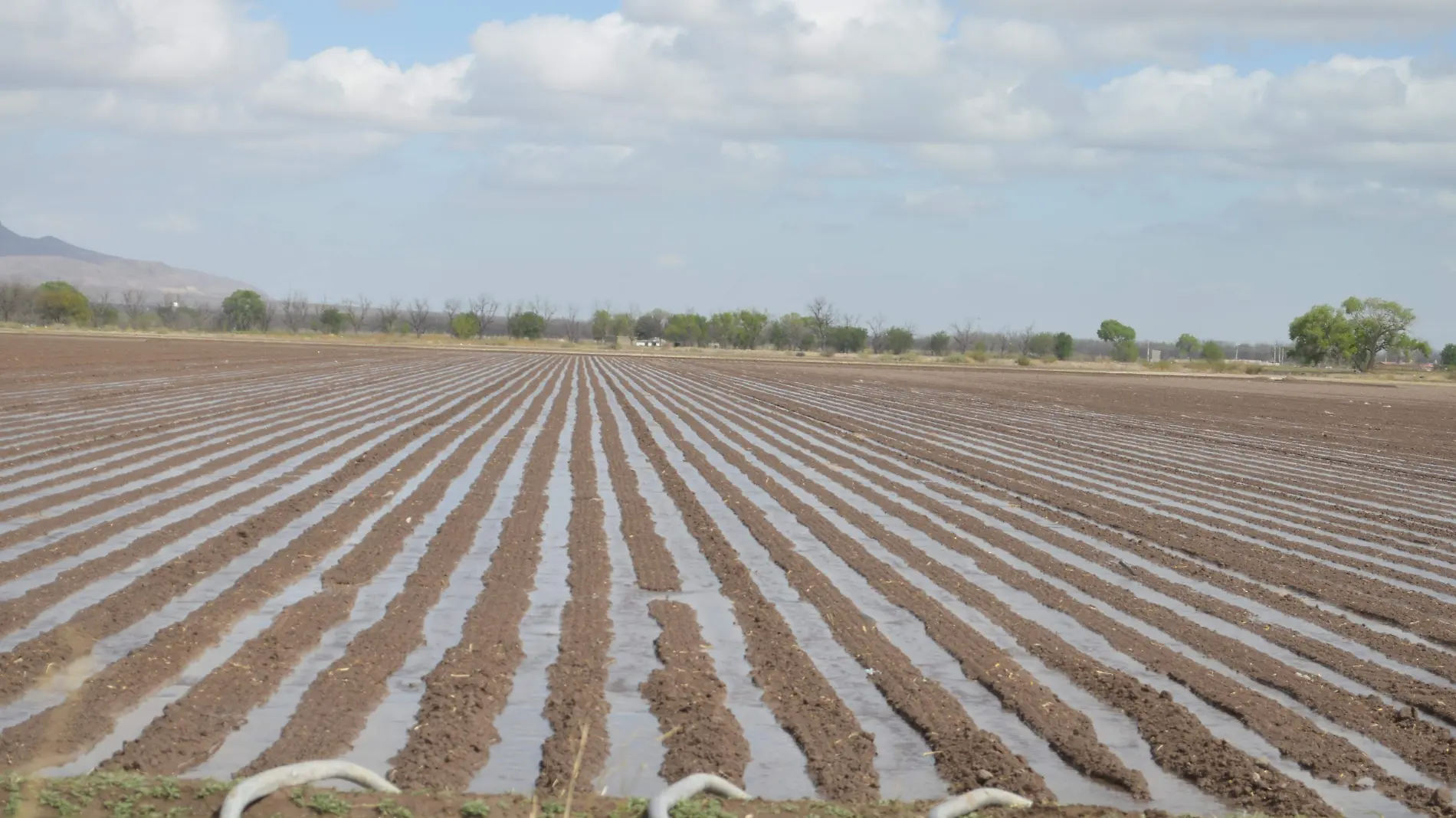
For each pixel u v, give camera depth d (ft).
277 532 48.29
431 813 19.70
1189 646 36.29
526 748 25.57
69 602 36.40
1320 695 31.40
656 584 41.19
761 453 83.41
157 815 18.85
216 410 101.09
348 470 65.87
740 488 65.87
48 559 42.14
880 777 24.84
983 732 27.27
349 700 27.89
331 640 33.12
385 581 40.34
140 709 27.17
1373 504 71.10
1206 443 106.63
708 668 31.58
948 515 58.29
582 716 27.35
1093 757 26.00
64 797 19.07
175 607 36.04
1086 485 73.46
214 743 25.16
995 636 36.22
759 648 33.65
